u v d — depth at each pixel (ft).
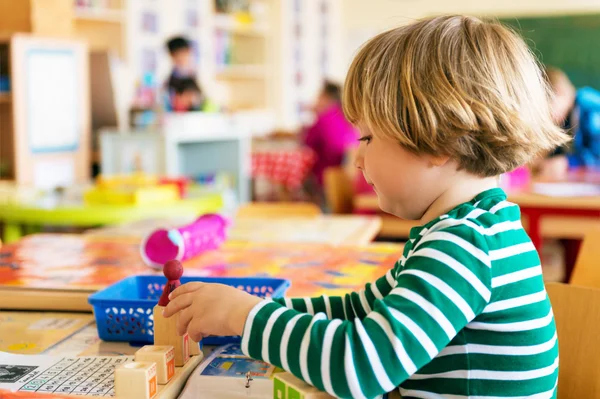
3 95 12.96
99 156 15.11
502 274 2.56
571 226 9.57
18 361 3.12
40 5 13.56
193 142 16.08
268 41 24.49
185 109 16.53
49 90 13.46
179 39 16.70
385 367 2.35
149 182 9.43
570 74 23.85
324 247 5.58
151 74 18.70
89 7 16.79
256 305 2.63
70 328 3.75
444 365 2.62
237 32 23.62
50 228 10.34
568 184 10.43
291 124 25.44
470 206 2.69
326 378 2.39
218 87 23.90
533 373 2.64
